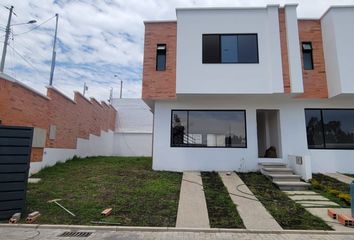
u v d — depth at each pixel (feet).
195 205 22.15
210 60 34.71
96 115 60.59
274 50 33.60
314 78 35.32
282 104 37.60
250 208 21.59
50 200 22.36
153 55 36.76
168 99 37.11
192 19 35.42
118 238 15.71
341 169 35.73
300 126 36.96
